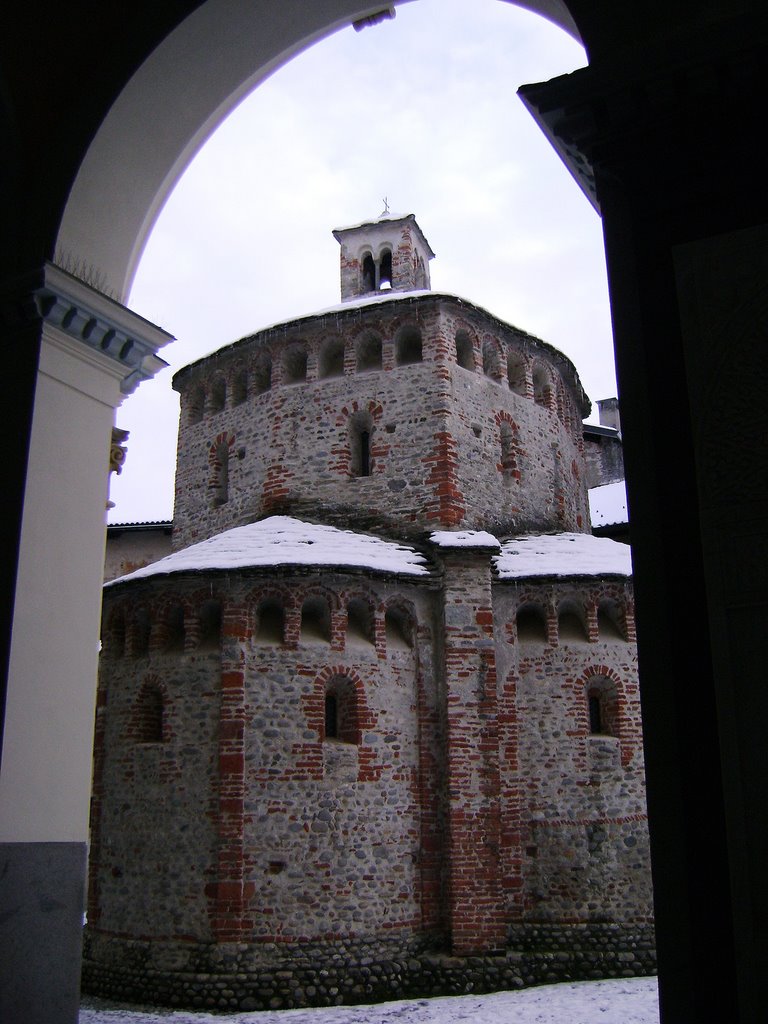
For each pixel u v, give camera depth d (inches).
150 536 1275.8
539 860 762.2
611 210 220.4
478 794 752.3
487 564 799.7
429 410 886.4
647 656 191.0
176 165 323.0
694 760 182.4
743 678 180.5
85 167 296.7
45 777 269.0
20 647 267.7
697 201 211.0
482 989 698.8
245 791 711.1
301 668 738.8
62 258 297.3
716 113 211.5
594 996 660.7
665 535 195.2
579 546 881.5
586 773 776.3
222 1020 629.6
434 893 738.8
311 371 938.1
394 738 756.6
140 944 714.2
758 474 188.9
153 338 323.0
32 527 279.1
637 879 756.0
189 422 1037.8
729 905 174.2
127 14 299.0
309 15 301.0
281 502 911.0
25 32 303.0
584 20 227.1
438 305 909.8
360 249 1125.1
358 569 756.6
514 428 956.0
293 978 673.6
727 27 204.7
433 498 861.8
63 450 295.0
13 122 305.6
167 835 727.1
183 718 746.2
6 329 298.5
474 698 770.8
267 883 696.4
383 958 699.4
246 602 749.3
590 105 218.1
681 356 203.8
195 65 301.7
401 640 795.4
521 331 975.0
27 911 254.4
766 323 195.6
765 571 183.8
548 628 811.4
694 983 173.2
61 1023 256.5
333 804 719.1
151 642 778.8
